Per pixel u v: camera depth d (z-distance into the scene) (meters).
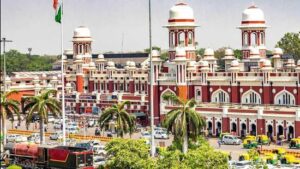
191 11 149.88
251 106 131.50
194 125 85.56
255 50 150.88
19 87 184.38
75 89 184.00
